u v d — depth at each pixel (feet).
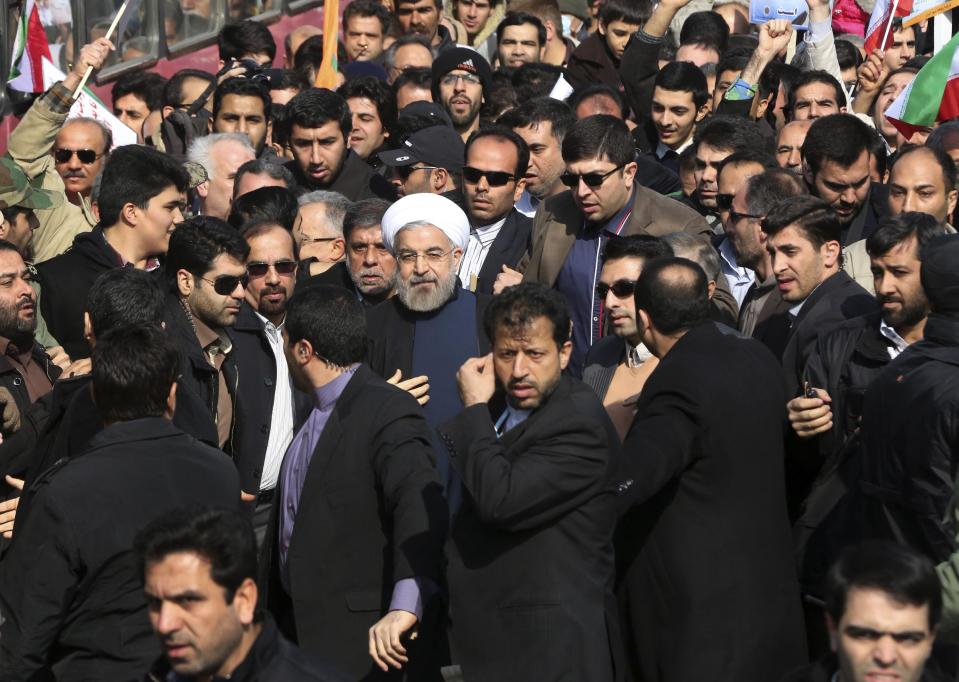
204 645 48.11
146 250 88.12
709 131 104.53
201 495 60.59
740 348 67.67
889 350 72.28
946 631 56.24
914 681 45.80
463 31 176.76
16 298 78.38
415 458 66.90
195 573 47.78
